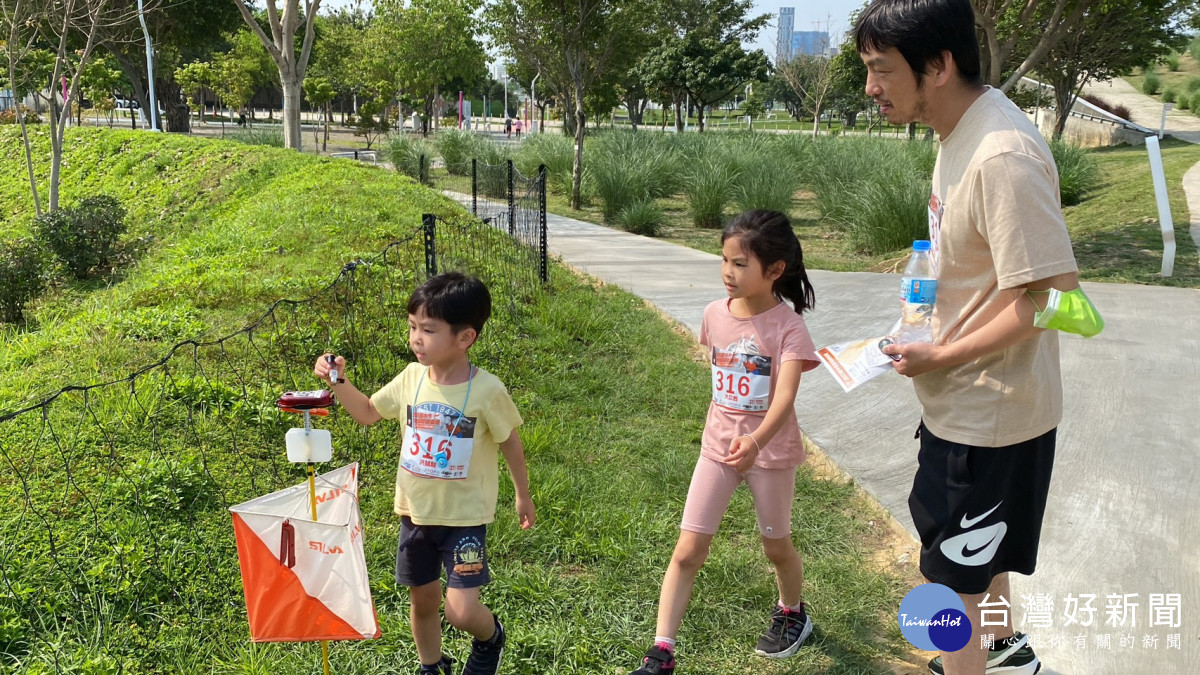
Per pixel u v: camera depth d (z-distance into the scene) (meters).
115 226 14.47
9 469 3.93
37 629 3.06
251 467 4.17
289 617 2.38
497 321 6.77
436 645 2.82
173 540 3.53
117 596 3.21
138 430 4.36
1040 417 2.32
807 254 12.92
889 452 4.78
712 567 3.57
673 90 38.56
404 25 40.88
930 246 2.47
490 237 10.00
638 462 4.73
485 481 2.71
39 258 11.73
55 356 5.76
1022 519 2.40
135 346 5.73
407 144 23.12
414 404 2.69
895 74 2.27
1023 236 2.10
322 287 7.11
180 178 18.73
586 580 3.54
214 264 9.12
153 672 2.92
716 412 2.91
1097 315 2.08
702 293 8.95
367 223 10.27
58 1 16.78
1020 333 2.17
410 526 2.72
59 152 16.34
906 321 2.48
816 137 28.48
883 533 4.01
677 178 19.27
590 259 11.27
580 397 5.65
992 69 12.62
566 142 22.09
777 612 3.14
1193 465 4.49
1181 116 39.34
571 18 16.92
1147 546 3.70
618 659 3.05
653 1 17.39
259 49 45.56
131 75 37.12
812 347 2.76
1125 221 12.08
